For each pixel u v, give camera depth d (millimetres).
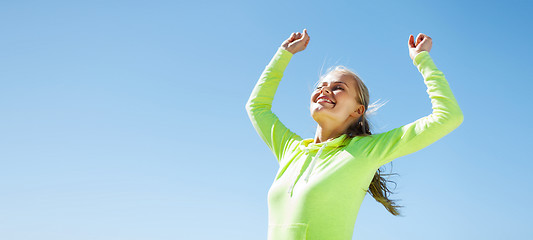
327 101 2779
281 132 2996
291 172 2604
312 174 2461
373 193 2842
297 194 2414
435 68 2586
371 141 2520
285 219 2414
